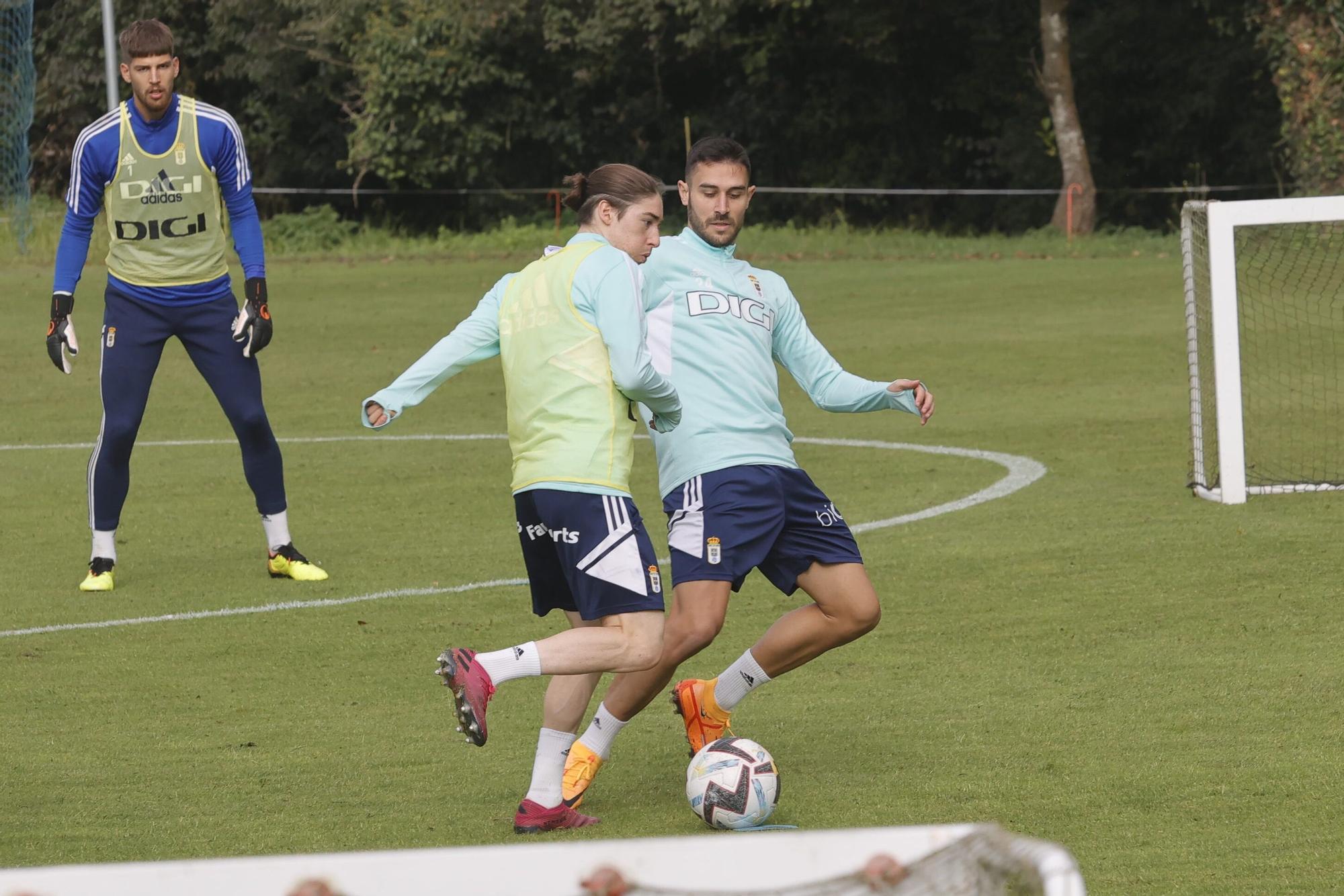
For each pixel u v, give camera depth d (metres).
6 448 42.47
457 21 109.56
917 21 117.31
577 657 14.47
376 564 28.81
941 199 125.81
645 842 7.11
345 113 122.62
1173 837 14.47
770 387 16.98
